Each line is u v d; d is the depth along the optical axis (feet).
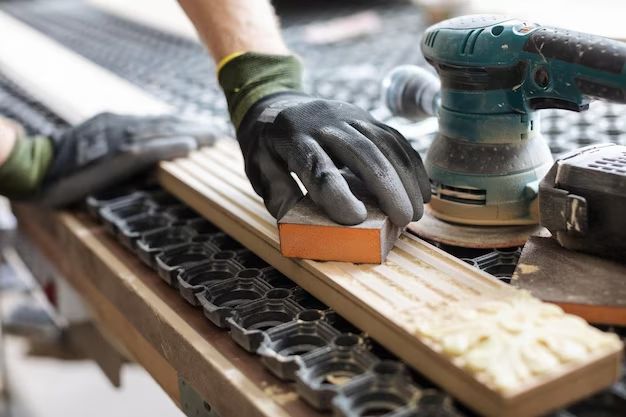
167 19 7.60
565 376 1.91
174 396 3.04
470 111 2.77
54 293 4.77
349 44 6.47
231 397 2.42
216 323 2.69
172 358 2.87
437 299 2.32
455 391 2.03
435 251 2.67
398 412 1.98
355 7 7.82
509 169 2.80
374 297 2.36
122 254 3.47
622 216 2.37
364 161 2.60
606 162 2.48
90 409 6.64
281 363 2.31
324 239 2.60
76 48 7.11
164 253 3.18
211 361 2.53
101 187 3.97
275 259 2.88
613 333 2.24
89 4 9.20
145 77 5.98
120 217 3.66
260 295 2.80
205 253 3.21
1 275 6.29
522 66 2.57
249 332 2.49
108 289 3.46
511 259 2.77
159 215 3.63
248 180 3.32
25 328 5.81
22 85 5.98
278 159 2.83
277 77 3.29
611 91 2.30
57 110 5.21
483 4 5.51
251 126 3.02
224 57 3.37
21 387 6.72
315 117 2.76
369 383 2.10
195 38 6.89
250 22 3.45
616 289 2.33
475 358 1.97
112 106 4.99
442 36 2.72
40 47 6.91
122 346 3.81
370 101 4.81
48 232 4.36
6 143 3.88
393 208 2.59
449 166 2.89
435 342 2.07
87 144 3.92
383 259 2.59
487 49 2.60
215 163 3.79
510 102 2.70
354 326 2.51
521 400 1.86
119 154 3.82
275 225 2.96
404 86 3.36
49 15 8.76
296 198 2.78
